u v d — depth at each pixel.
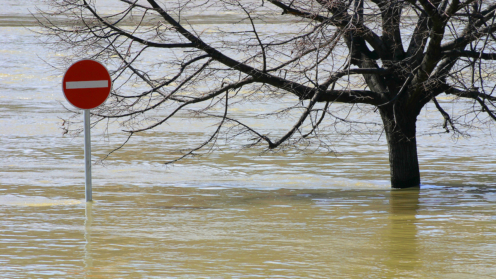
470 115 88.88
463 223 35.06
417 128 82.06
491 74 43.12
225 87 43.53
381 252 28.55
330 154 65.94
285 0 45.00
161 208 39.56
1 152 66.69
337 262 26.81
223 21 152.62
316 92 41.69
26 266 26.08
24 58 148.50
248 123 88.00
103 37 41.97
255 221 35.53
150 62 122.50
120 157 64.25
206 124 86.81
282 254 28.16
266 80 43.16
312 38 41.59
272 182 51.59
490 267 26.14
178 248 29.12
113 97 46.12
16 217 35.97
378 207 40.28
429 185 49.44
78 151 67.69
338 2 40.94
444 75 42.38
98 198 43.09
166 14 42.28
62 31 42.53
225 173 56.00
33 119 90.56
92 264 26.42
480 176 53.75
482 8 53.41
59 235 31.55
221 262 26.77
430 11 38.88
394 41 45.25
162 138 76.62
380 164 60.53
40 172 55.25
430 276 24.84
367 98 45.62
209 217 36.69
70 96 38.25
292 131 43.19
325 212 38.44
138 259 27.20
